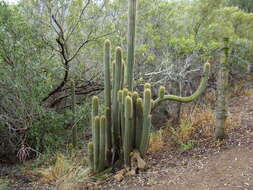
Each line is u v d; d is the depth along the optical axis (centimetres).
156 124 576
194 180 305
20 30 448
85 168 386
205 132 437
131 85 366
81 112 518
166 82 622
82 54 569
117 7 564
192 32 722
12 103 443
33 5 496
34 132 462
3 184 351
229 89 798
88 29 549
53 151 496
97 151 354
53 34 518
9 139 461
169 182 309
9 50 416
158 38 595
